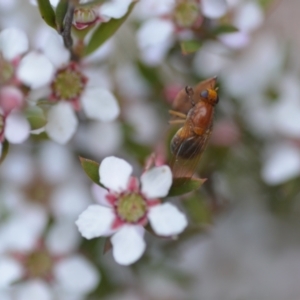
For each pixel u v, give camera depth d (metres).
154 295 0.18
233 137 0.17
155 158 0.15
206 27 0.15
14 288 0.17
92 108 0.15
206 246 0.19
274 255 0.19
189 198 0.16
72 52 0.15
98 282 0.17
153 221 0.14
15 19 0.16
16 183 0.17
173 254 0.18
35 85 0.14
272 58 0.18
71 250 0.17
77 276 0.17
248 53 0.18
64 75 0.15
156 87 0.17
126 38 0.17
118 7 0.14
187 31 0.16
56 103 0.15
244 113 0.18
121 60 0.17
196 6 0.15
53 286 0.17
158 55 0.16
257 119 0.18
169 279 0.18
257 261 0.19
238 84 0.17
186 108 0.15
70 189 0.17
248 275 0.19
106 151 0.17
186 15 0.16
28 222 0.17
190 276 0.18
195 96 0.14
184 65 0.17
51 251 0.17
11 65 0.14
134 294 0.18
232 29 0.15
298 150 0.17
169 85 0.17
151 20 0.16
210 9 0.15
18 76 0.14
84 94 0.15
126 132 0.17
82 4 0.14
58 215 0.17
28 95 0.14
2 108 0.14
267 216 0.19
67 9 0.14
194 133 0.14
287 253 0.19
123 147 0.17
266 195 0.18
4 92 0.14
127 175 0.14
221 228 0.19
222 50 0.17
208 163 0.17
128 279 0.18
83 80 0.15
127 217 0.14
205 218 0.16
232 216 0.19
